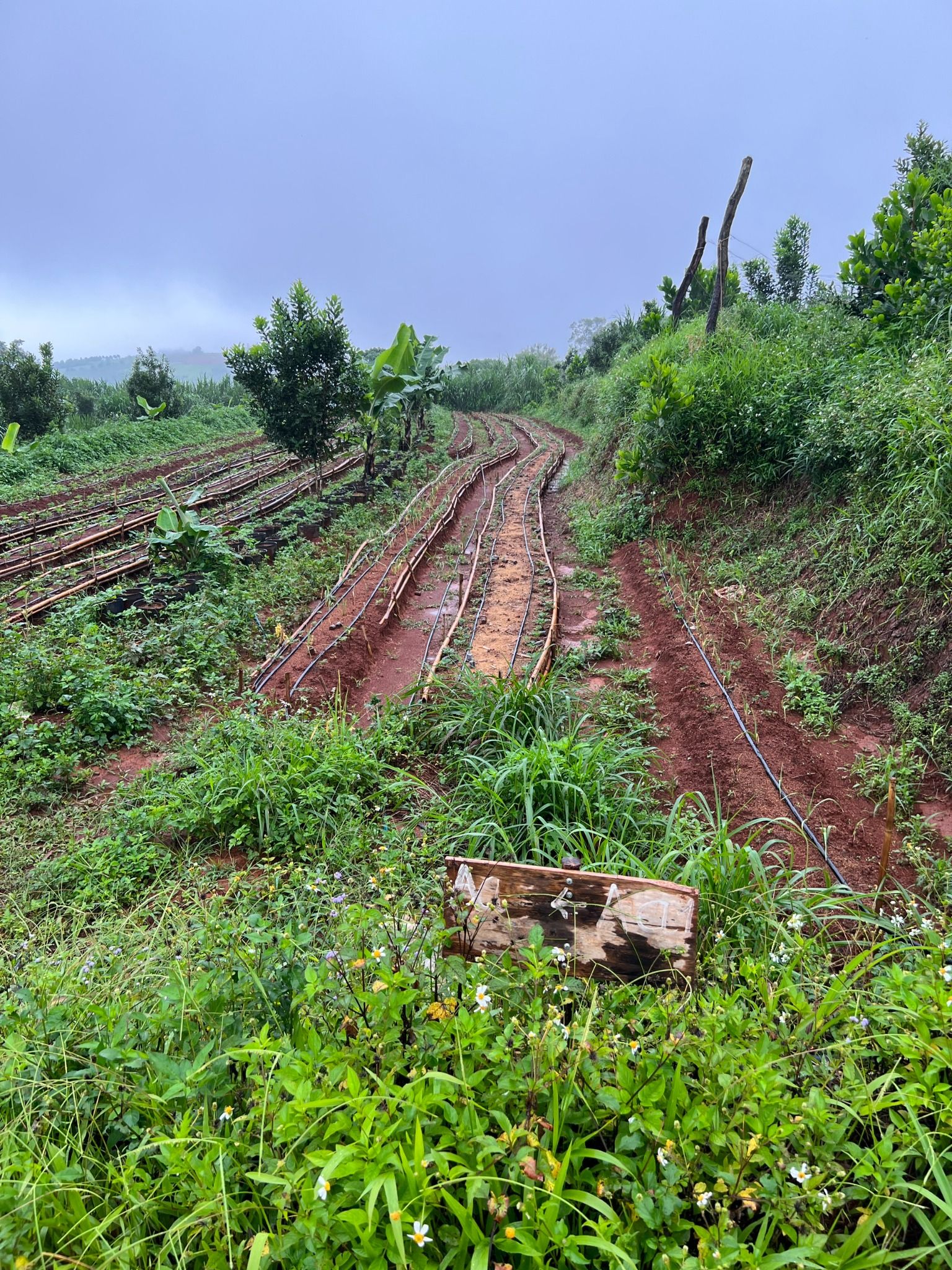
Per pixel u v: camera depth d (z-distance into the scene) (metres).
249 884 4.15
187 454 22.86
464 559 11.71
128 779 5.46
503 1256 1.81
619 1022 2.29
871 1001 2.64
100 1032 2.43
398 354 15.34
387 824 4.65
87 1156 2.09
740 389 10.06
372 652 8.10
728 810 4.81
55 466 19.34
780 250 18.62
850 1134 2.11
